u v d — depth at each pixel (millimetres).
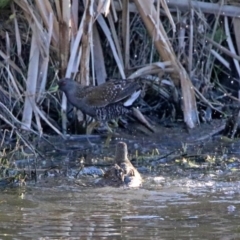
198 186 10953
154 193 10430
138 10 15227
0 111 14727
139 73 15930
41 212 9258
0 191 10578
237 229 8461
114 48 15680
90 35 14883
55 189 10688
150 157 13258
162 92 16266
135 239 8023
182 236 8156
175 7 16422
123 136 15219
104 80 15930
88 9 14586
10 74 14914
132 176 11234
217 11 16703
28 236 8141
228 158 13461
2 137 14422
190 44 16312
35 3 15141
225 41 17312
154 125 15797
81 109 14969
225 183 11188
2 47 15414
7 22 15375
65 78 14836
